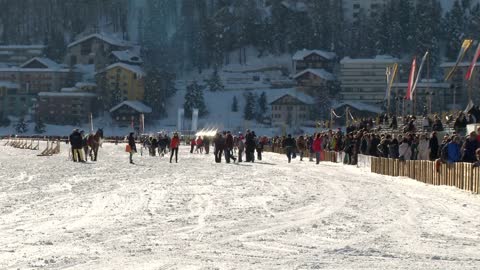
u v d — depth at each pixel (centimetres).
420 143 5584
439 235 2386
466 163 4191
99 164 7631
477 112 6469
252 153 8319
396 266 1827
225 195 3888
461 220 2788
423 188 4369
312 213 3027
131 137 7944
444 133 6469
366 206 3312
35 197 3797
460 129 6462
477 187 3988
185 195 3888
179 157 9775
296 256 1978
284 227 2580
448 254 2012
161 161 8419
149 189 4291
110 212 3075
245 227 2577
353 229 2531
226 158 8162
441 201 3553
